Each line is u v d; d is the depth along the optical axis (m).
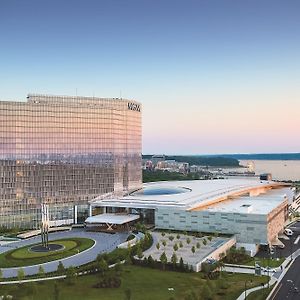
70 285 169.38
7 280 176.38
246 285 173.75
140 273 184.00
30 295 157.75
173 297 156.00
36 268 194.75
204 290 155.38
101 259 189.62
